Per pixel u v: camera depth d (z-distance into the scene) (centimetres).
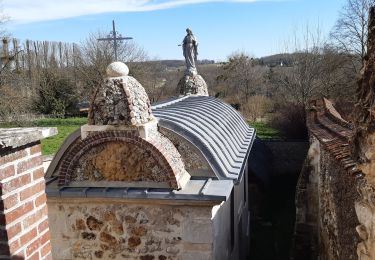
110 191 647
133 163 650
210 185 646
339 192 596
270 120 3084
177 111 878
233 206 935
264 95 4012
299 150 1970
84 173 674
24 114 2772
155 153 634
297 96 3231
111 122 646
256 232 1352
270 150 1992
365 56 395
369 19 385
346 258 533
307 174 1020
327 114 1075
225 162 728
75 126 3516
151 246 660
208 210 628
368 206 370
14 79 3027
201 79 1534
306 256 995
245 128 1272
